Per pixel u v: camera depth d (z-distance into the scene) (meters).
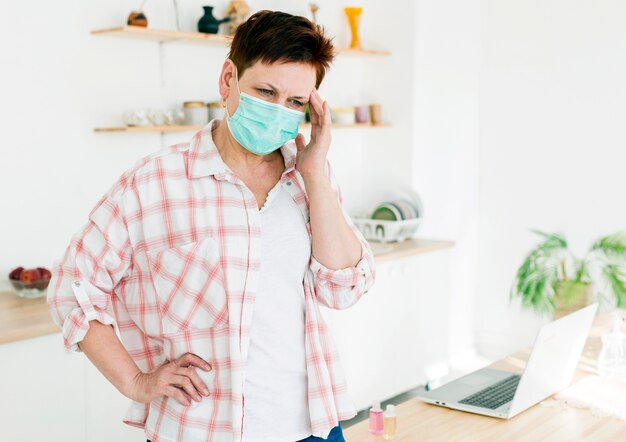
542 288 4.46
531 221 4.52
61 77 3.16
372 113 4.42
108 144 3.35
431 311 4.20
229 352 1.42
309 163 1.49
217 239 1.44
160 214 1.46
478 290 4.77
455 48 4.54
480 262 4.75
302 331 1.50
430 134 4.43
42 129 3.12
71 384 2.60
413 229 4.36
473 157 4.68
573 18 4.26
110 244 1.44
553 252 4.43
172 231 1.45
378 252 3.89
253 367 1.43
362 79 4.54
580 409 1.99
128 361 1.46
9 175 3.04
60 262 1.48
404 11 4.30
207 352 1.44
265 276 1.46
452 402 2.00
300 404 1.49
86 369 2.64
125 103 3.39
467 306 4.70
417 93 4.33
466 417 1.94
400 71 4.36
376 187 4.54
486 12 4.60
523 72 4.48
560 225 4.40
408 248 4.04
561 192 4.39
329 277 1.53
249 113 1.41
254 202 1.47
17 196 3.07
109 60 3.32
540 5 4.38
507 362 2.39
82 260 1.44
